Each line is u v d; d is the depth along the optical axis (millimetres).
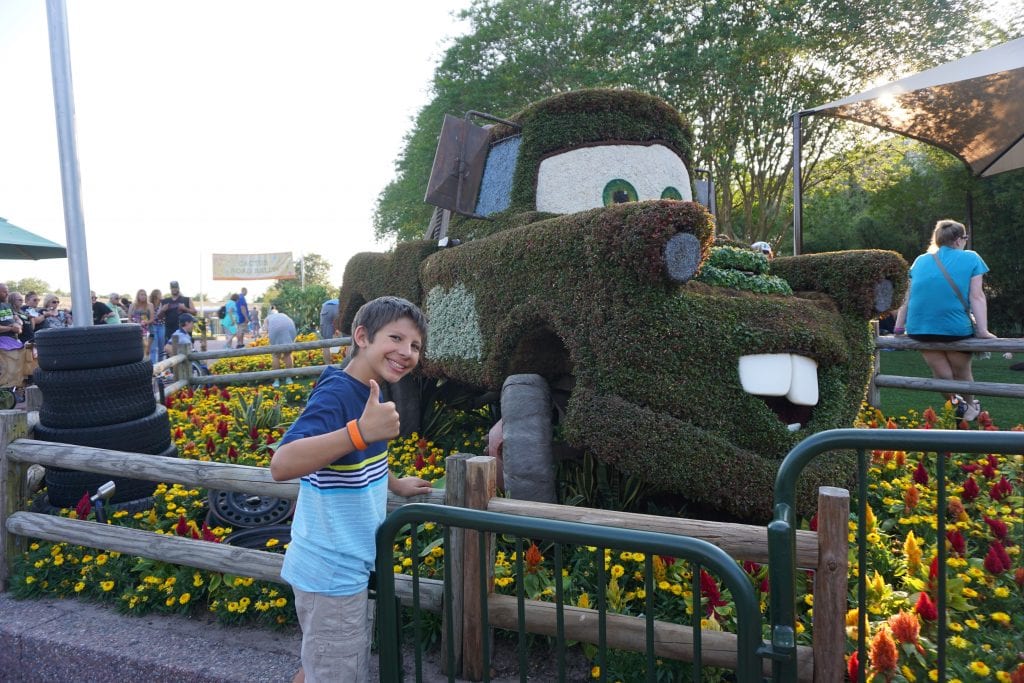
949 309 6207
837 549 2133
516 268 3816
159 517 4418
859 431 1855
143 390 4742
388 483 2697
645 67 17031
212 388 10016
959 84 9398
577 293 3398
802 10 16438
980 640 2648
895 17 15984
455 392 6488
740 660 1608
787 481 1906
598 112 4895
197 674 2803
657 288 3176
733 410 3268
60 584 3635
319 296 23406
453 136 5320
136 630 3207
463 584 2635
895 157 21172
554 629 2496
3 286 9852
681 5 17469
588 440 3254
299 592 2084
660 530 2367
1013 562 3143
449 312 4594
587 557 3305
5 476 3807
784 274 4289
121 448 4508
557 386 4258
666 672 2521
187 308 13586
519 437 3486
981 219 18578
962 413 6348
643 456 3146
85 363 4484
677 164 5125
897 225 22250
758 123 17688
